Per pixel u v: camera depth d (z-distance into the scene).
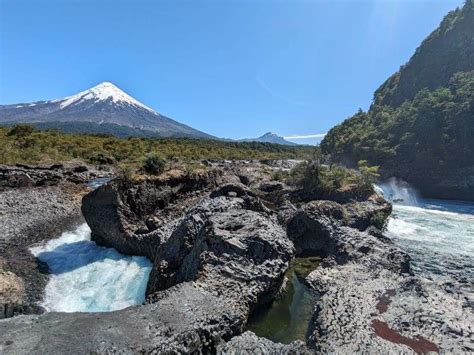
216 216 14.27
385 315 8.81
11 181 29.45
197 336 7.93
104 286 13.95
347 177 27.73
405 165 51.47
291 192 25.77
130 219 18.42
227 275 11.11
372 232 18.95
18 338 7.18
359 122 90.75
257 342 8.00
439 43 83.69
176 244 14.40
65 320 8.08
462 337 7.75
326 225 17.53
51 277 14.68
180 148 79.69
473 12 76.94
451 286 11.73
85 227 23.12
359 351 7.26
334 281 12.61
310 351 7.62
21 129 65.19
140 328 7.82
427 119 51.97
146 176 20.97
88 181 40.38
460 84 60.91
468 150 44.78
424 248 19.08
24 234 20.23
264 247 12.59
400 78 95.06
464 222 26.75
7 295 12.26
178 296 9.55
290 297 12.32
